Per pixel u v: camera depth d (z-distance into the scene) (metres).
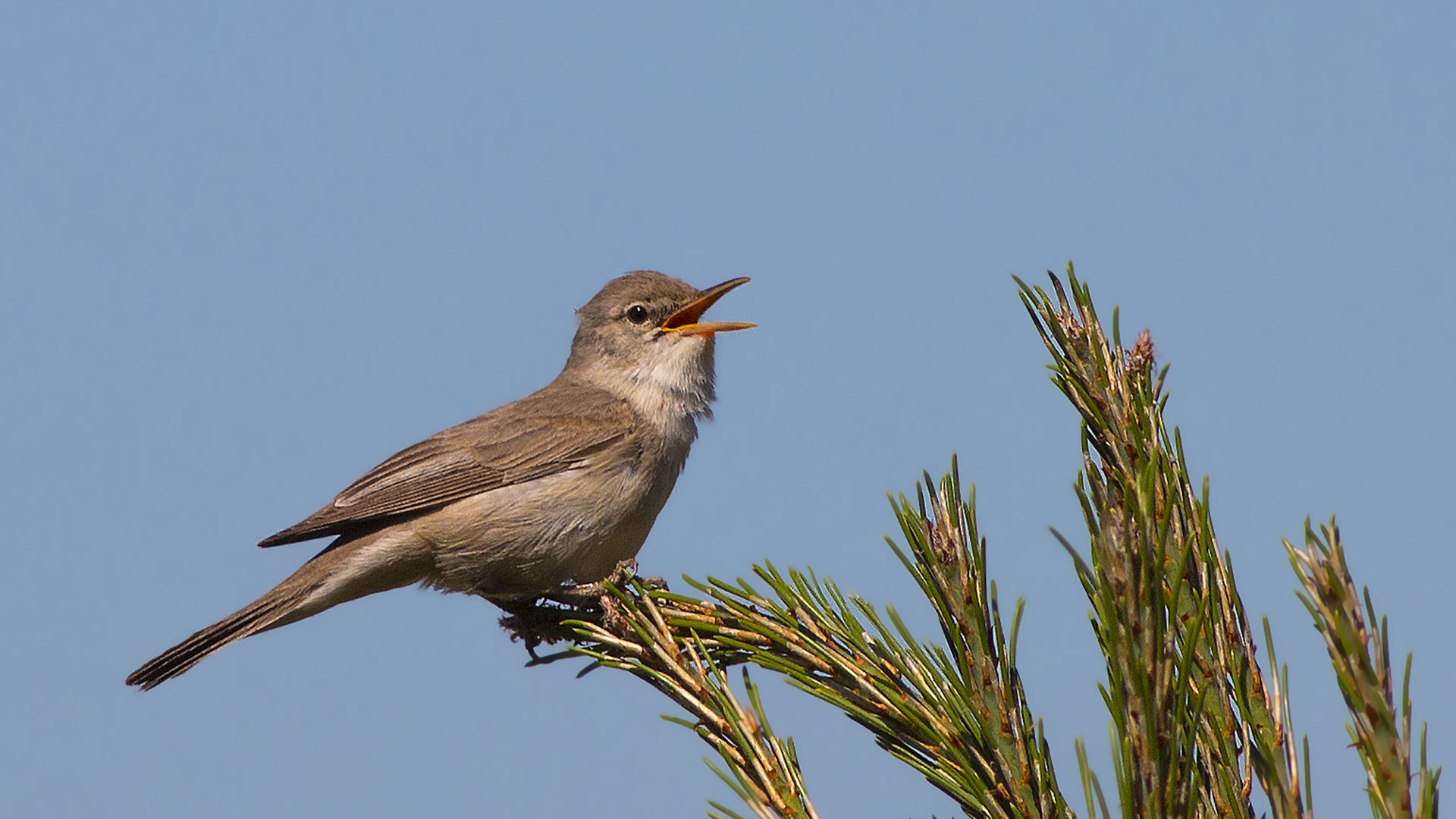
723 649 8.66
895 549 6.70
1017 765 6.47
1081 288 7.08
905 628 7.01
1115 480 6.72
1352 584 5.05
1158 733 5.55
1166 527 5.90
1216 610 6.39
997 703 6.52
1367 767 5.04
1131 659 5.57
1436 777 4.95
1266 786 5.61
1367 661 4.98
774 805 6.41
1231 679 6.33
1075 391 6.93
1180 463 6.77
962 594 6.66
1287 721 5.75
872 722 7.03
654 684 8.23
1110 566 5.62
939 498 6.90
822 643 7.77
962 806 6.59
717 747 6.97
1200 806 6.00
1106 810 5.08
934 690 7.05
